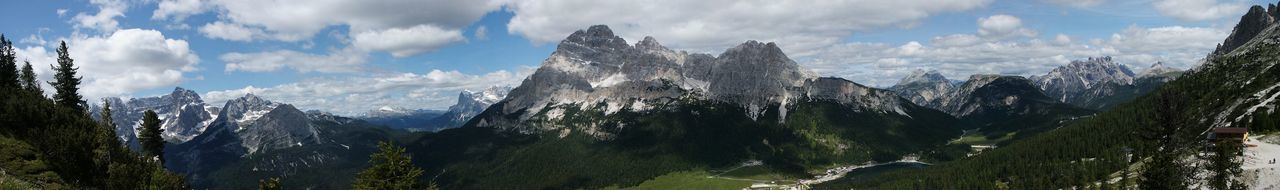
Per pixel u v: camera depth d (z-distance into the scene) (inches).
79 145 4202.8
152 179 4050.2
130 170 4111.7
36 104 5027.1
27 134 4549.7
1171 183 4921.3
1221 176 4982.8
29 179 3735.2
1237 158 6122.1
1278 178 5285.4
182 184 4229.8
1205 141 7322.8
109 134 4862.2
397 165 3981.3
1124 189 6407.5
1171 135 7347.4
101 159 4291.3
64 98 6806.1
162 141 6761.8
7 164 3809.1
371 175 3976.4
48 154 4141.2
